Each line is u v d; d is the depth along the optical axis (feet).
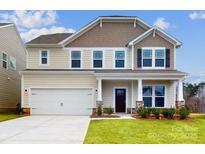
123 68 85.30
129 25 87.51
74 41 86.48
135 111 78.18
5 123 56.85
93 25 86.84
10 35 95.20
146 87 82.48
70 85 80.79
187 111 65.51
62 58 86.17
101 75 76.89
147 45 82.94
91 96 80.64
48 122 58.90
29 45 85.30
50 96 80.84
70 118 68.85
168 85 82.53
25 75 80.89
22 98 80.48
